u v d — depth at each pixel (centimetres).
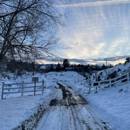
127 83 1797
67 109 1067
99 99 1420
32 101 1314
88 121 780
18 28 754
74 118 837
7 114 865
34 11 743
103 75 3072
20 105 1125
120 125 689
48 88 2758
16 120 748
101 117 852
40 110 1034
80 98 1591
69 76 7200
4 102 1253
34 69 845
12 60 767
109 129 659
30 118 815
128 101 1165
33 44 789
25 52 779
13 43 752
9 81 2541
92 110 1028
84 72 7644
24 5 730
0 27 700
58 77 6950
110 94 1559
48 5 745
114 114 873
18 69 817
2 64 773
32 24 763
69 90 2441
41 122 764
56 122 765
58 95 1834
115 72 2486
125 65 2859
